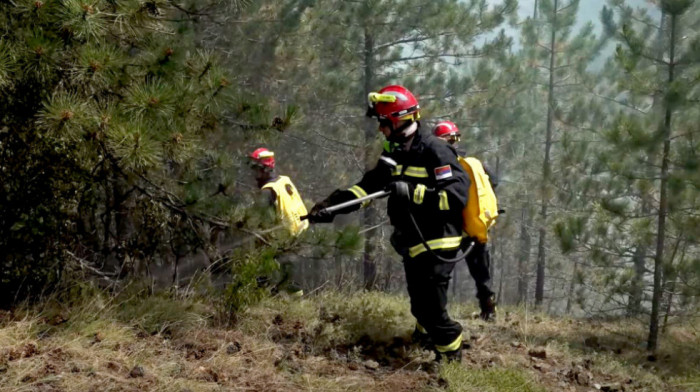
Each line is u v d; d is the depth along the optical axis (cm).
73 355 330
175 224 482
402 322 486
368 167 1286
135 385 308
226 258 490
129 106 370
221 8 554
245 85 1118
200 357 364
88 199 443
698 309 624
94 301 405
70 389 295
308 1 1120
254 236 455
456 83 1329
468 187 379
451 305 688
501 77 1351
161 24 439
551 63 1515
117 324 383
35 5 350
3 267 410
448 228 385
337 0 1216
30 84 375
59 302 408
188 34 444
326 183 1541
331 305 507
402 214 387
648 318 764
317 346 411
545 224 1345
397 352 420
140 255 482
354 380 362
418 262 384
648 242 626
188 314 418
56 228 423
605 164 666
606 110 1342
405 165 387
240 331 415
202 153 466
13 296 414
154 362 341
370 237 1228
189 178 472
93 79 360
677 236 656
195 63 417
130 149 346
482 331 544
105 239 482
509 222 1533
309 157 1545
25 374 300
